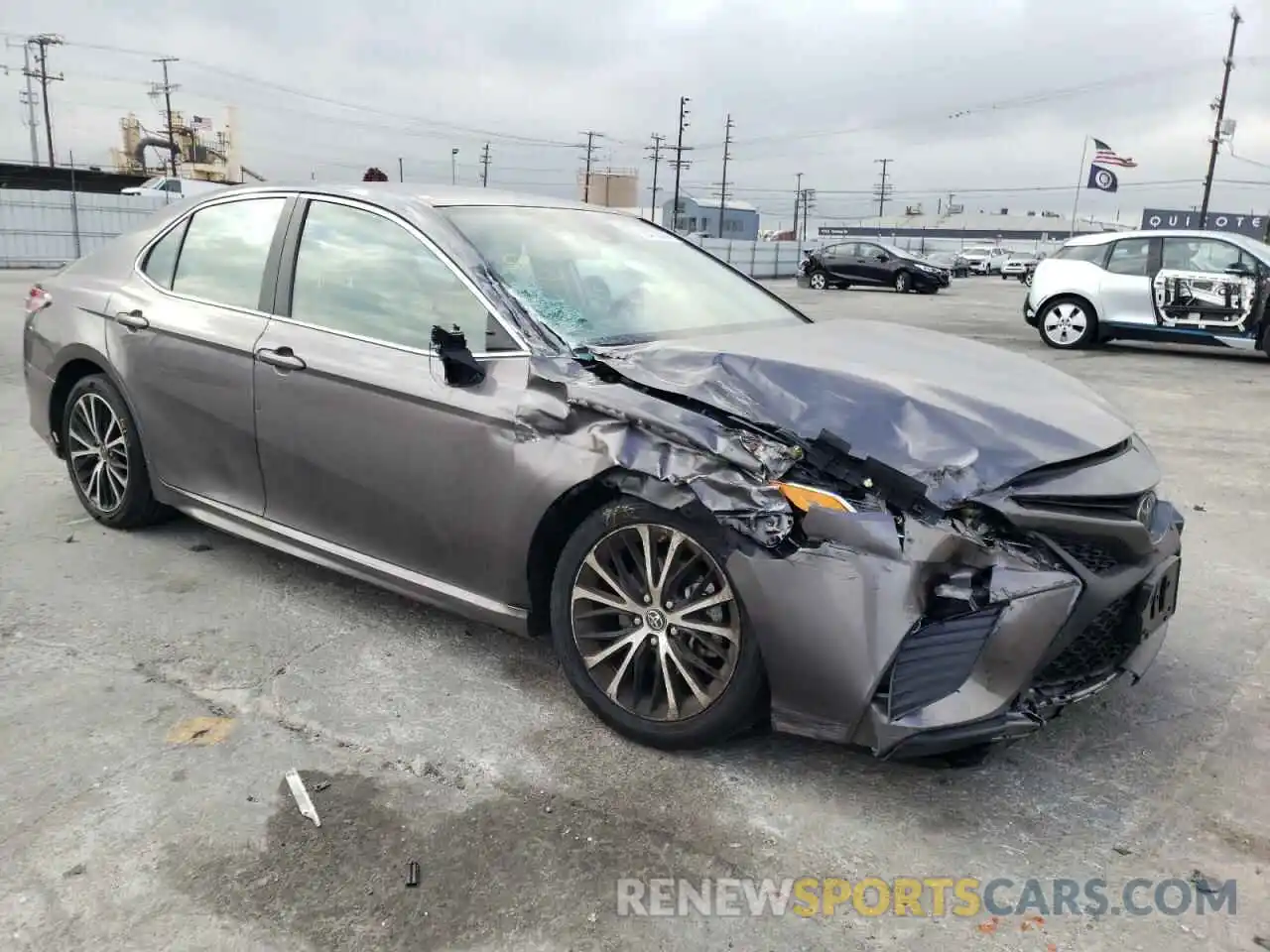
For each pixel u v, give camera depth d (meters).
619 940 2.19
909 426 2.61
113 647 3.50
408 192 3.64
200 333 3.85
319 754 2.87
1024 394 2.94
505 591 3.10
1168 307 11.90
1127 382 10.08
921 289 28.06
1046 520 2.54
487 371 3.04
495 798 2.68
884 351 3.20
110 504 4.57
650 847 2.50
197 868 2.38
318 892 2.30
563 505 2.92
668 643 2.80
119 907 2.24
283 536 3.73
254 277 3.81
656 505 2.69
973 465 2.53
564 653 3.02
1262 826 2.63
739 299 3.94
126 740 2.91
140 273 4.32
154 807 2.60
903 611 2.43
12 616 3.73
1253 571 4.58
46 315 4.64
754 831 2.57
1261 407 8.74
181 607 3.84
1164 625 3.02
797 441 2.60
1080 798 2.75
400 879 2.35
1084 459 2.71
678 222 63.34
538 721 3.08
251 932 2.18
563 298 3.31
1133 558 2.70
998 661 2.48
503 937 2.19
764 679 2.66
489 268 3.24
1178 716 3.21
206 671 3.34
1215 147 43.34
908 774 2.84
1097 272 12.44
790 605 2.52
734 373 2.80
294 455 3.55
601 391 2.82
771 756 2.92
